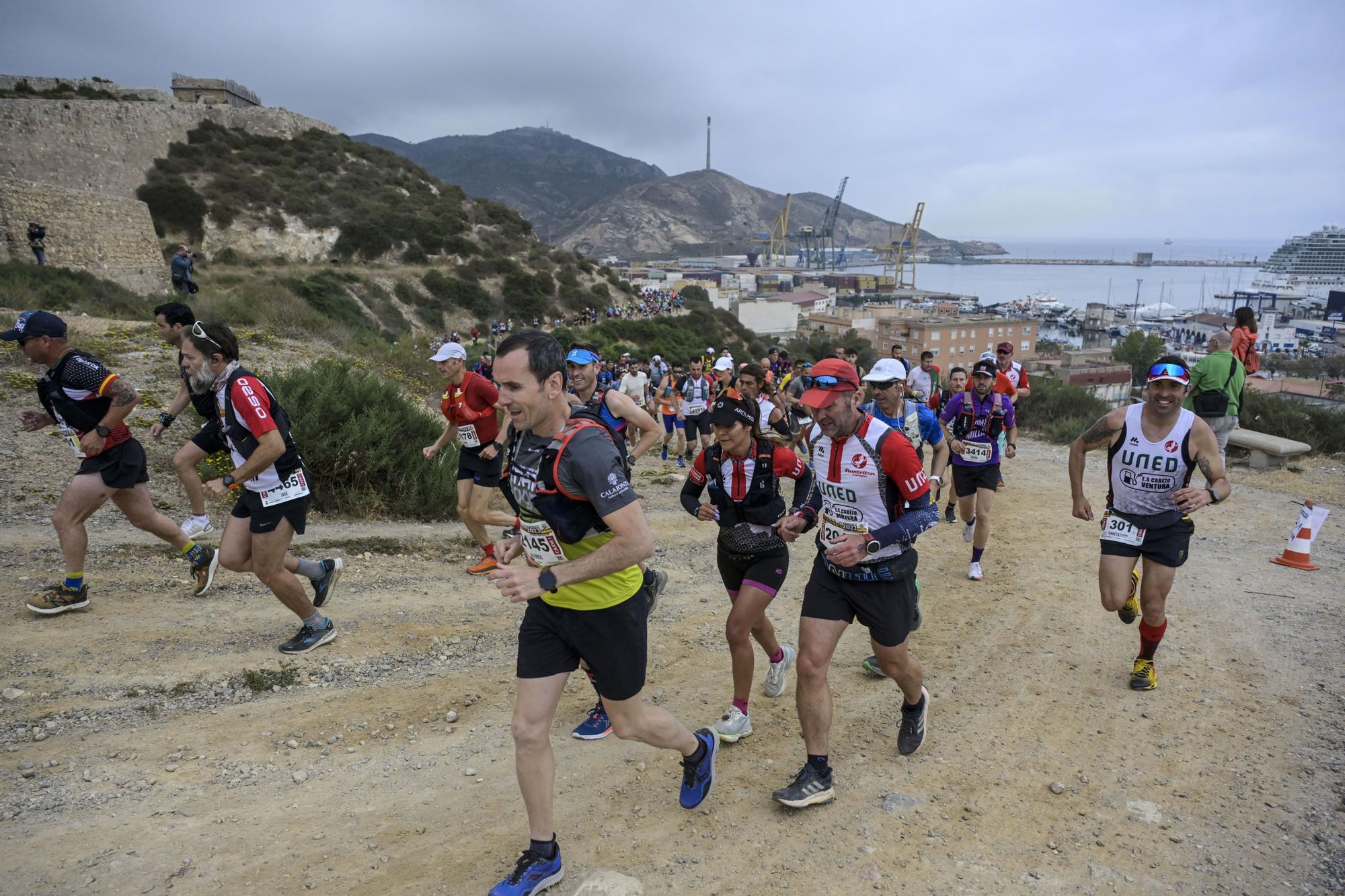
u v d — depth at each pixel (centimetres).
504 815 349
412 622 550
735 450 405
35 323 456
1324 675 493
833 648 362
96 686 419
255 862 307
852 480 358
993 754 411
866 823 352
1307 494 983
